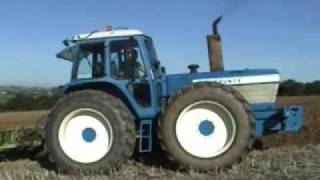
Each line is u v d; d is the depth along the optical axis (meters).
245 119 9.32
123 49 10.19
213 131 9.49
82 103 9.71
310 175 8.34
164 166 9.91
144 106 10.11
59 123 9.81
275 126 10.14
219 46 10.62
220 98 9.36
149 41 10.56
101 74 10.16
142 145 10.11
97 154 9.71
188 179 8.79
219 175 8.90
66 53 10.35
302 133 13.24
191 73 10.32
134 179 8.99
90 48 10.24
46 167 10.45
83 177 9.36
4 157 11.88
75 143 9.82
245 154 9.42
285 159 9.70
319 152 10.32
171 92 10.32
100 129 9.77
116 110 9.62
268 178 8.36
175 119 9.48
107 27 10.26
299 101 28.72
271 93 10.11
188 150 9.46
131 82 10.08
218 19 10.60
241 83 10.13
